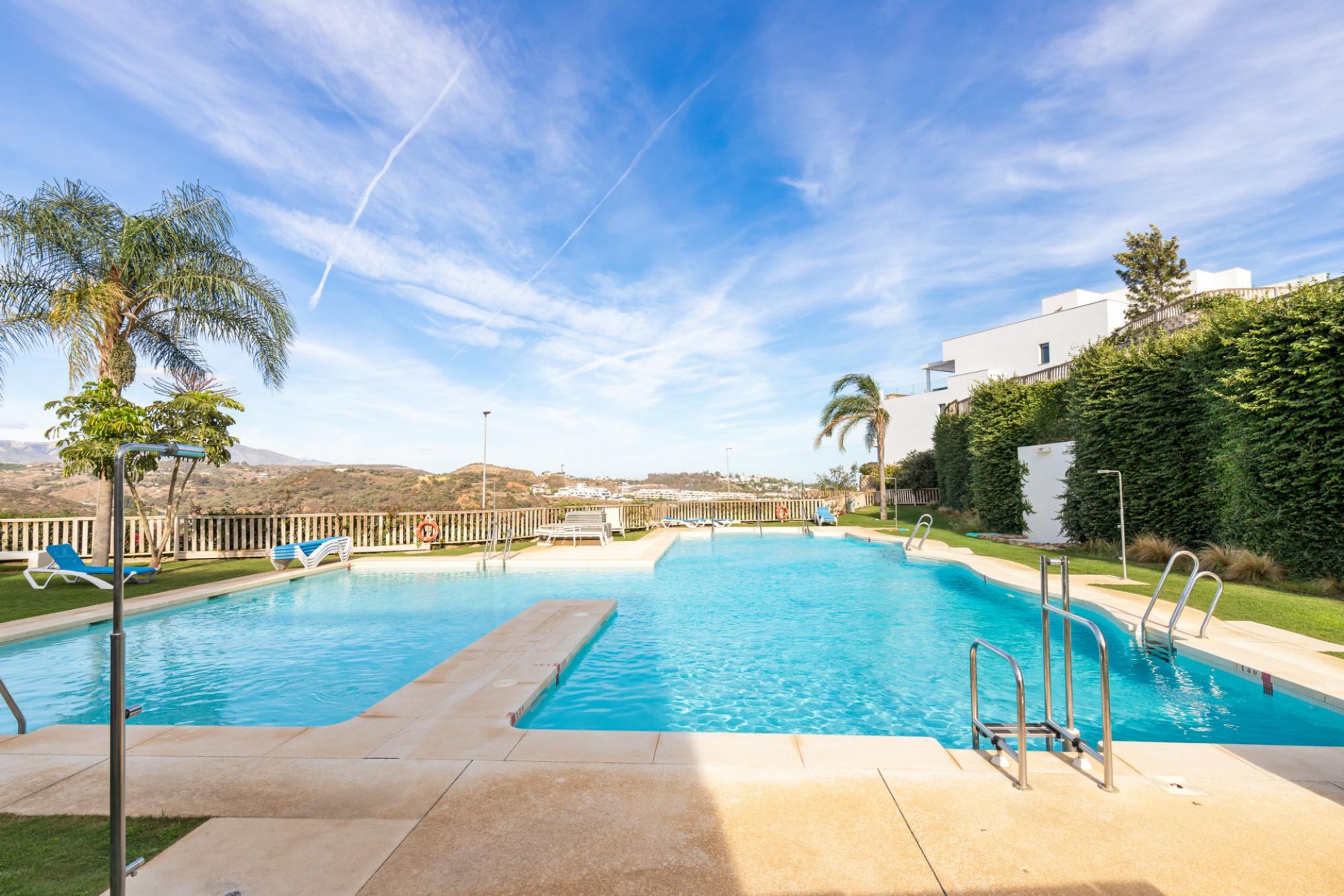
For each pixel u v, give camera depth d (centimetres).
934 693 555
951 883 228
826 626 798
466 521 1672
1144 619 620
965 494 2364
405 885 228
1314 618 637
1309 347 777
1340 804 288
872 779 318
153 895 221
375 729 396
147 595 902
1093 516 1271
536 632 692
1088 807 287
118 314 1183
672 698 544
